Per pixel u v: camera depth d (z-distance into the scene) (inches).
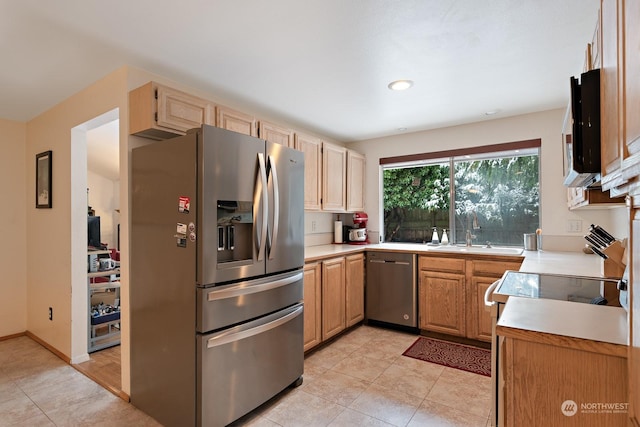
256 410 81.5
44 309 122.2
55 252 116.0
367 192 167.0
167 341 74.5
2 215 128.0
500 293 62.1
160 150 76.1
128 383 85.6
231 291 72.3
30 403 85.1
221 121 92.8
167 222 74.5
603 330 39.9
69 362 108.5
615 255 58.7
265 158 81.3
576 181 58.5
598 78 40.3
